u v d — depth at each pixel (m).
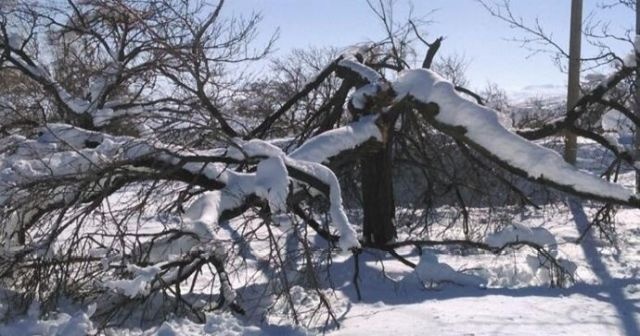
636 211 15.71
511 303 7.68
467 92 11.74
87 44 12.95
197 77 10.22
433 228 13.06
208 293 8.65
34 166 8.37
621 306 7.53
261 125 11.72
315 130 12.55
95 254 7.65
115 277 7.44
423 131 12.05
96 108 11.57
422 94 9.73
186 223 7.54
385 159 10.90
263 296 7.67
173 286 8.86
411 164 12.16
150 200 9.51
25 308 7.34
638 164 11.70
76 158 8.41
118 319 7.28
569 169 9.38
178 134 8.80
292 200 8.20
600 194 9.33
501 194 13.04
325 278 8.97
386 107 9.80
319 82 11.76
